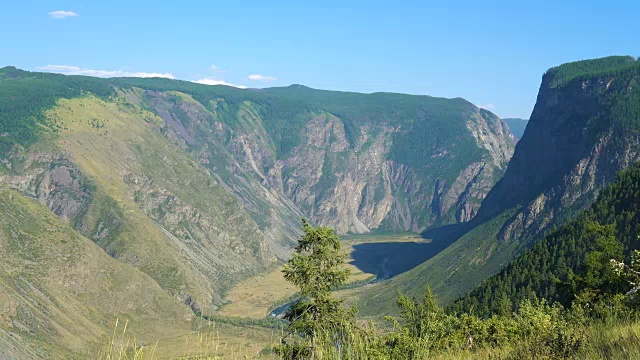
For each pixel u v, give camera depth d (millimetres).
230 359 9586
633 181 111875
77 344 122500
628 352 10195
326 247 35219
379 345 17281
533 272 99688
